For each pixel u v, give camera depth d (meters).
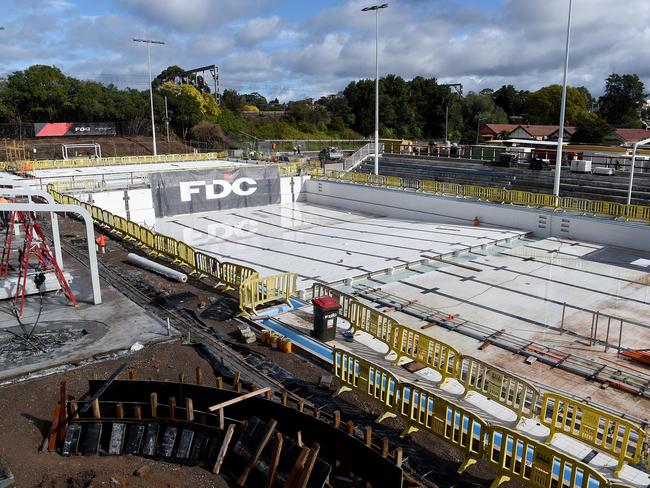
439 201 25.14
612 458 7.10
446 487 6.20
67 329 10.62
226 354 9.74
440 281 15.59
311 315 12.30
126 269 15.31
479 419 6.36
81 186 26.83
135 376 8.52
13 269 13.89
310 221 26.45
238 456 6.56
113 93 54.34
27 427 7.32
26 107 51.03
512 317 12.56
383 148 42.09
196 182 28.31
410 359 10.03
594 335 11.42
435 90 75.44
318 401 8.17
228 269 13.52
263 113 72.50
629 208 19.39
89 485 6.09
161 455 6.80
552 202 21.77
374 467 6.11
